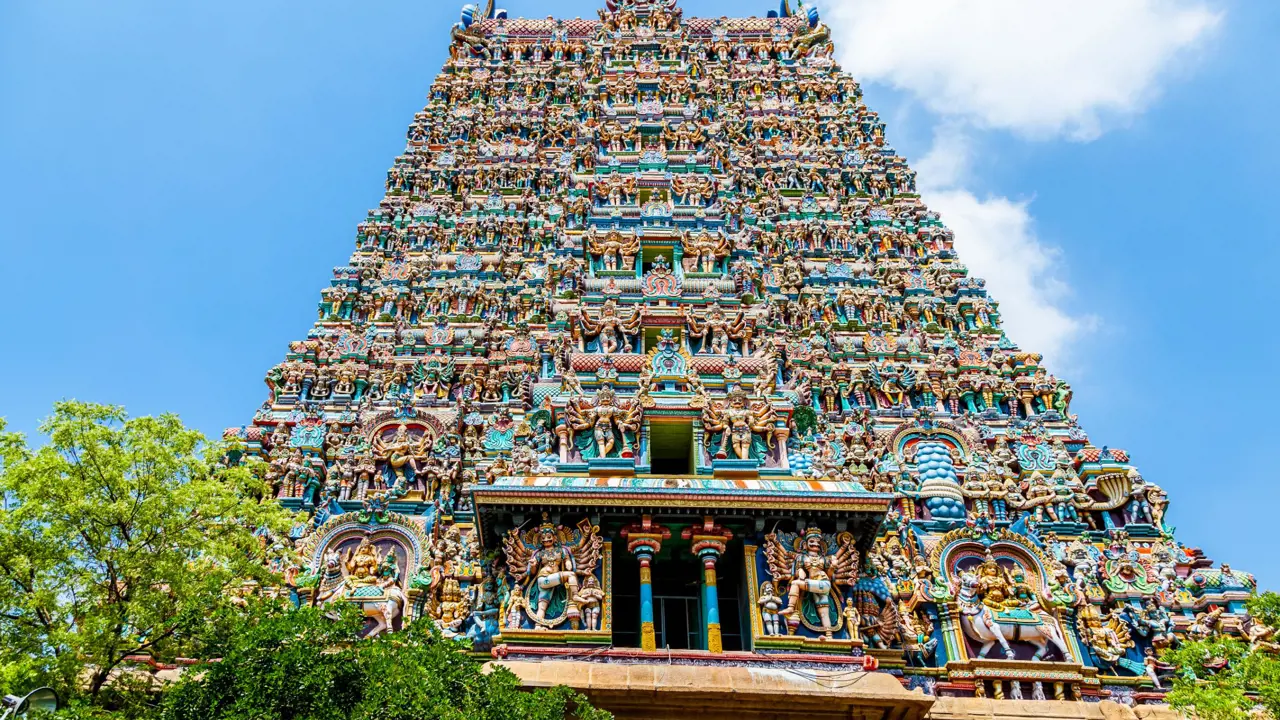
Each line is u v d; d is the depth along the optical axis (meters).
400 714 15.65
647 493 24.94
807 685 22.09
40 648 19.17
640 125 44.59
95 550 20.09
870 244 40.06
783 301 36.56
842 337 35.91
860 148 45.44
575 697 19.03
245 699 15.95
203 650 18.66
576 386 29.89
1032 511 29.84
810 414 30.84
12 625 19.42
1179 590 27.59
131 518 20.31
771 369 30.72
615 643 24.88
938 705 24.41
